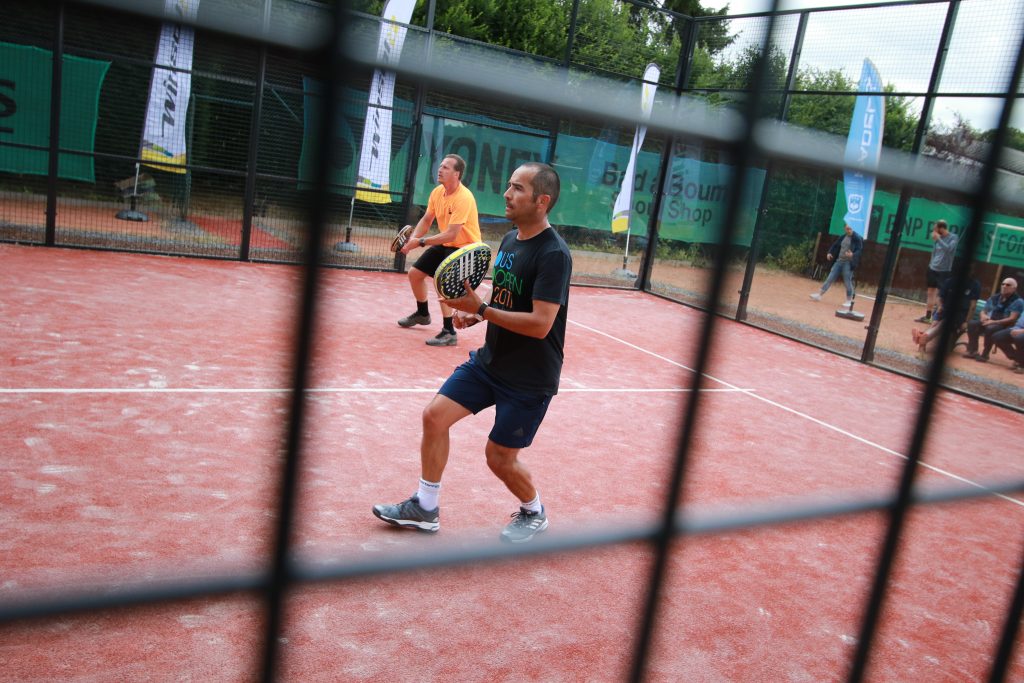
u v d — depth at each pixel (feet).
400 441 16.01
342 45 2.31
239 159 43.37
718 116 3.28
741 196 3.32
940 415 26.68
